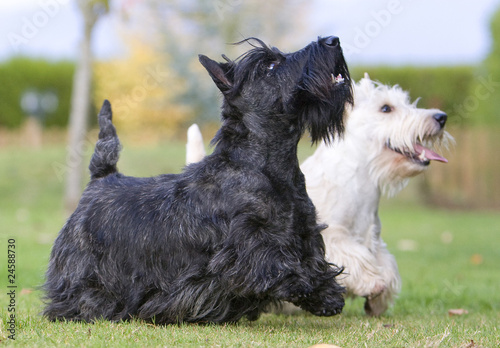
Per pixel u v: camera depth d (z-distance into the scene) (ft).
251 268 18.06
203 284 19.26
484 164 88.07
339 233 24.94
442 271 40.04
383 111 25.71
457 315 26.04
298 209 19.21
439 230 64.39
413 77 99.76
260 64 19.40
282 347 16.71
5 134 107.96
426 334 19.53
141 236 20.07
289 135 19.35
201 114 97.55
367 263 24.68
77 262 20.99
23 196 83.56
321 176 25.45
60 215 68.80
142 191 21.03
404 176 25.89
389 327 21.50
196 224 19.29
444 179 89.71
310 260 19.12
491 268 41.81
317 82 18.93
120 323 19.71
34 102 111.34
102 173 22.58
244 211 18.53
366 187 25.63
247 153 19.30
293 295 18.02
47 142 110.52
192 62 92.89
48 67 111.86
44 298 21.76
